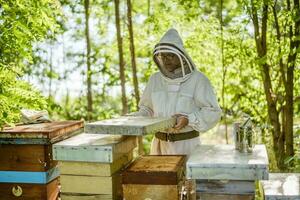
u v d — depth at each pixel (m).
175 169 2.70
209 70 7.58
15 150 3.10
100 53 8.81
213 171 2.50
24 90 3.51
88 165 2.74
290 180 2.74
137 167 2.78
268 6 5.85
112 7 8.97
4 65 3.45
